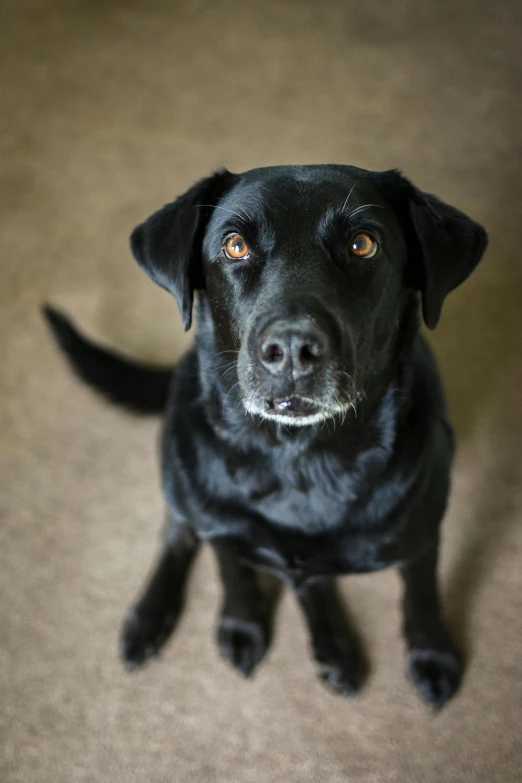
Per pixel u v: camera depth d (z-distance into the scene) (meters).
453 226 1.32
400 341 1.35
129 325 2.25
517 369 2.10
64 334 1.91
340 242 1.19
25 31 3.03
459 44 2.89
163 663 1.67
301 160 2.55
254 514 1.40
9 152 2.64
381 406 1.34
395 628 1.71
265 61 2.89
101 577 1.80
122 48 2.95
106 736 1.57
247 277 1.21
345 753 1.53
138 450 2.01
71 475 1.97
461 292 2.25
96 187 2.53
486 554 1.79
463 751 1.51
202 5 3.10
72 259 2.38
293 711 1.59
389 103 2.72
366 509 1.37
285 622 1.73
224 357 1.32
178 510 1.50
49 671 1.66
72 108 2.76
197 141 2.63
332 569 1.42
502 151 2.55
